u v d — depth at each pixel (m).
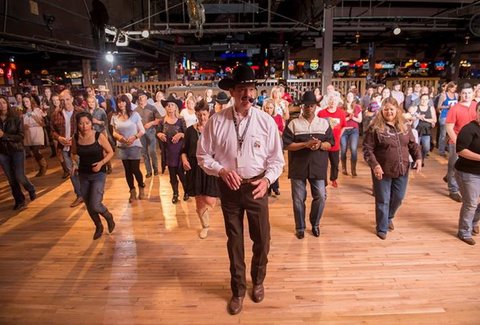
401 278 2.89
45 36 7.65
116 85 12.80
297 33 15.46
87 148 3.45
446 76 20.16
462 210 3.48
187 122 5.38
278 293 2.71
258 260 2.52
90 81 11.75
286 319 2.43
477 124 3.22
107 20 10.45
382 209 3.54
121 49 12.26
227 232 2.43
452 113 4.41
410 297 2.64
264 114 2.25
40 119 6.39
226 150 2.24
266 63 19.69
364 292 2.71
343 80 11.44
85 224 4.19
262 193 2.20
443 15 13.80
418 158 3.47
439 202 4.63
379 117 3.38
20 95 8.66
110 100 8.50
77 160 4.28
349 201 4.76
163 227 4.03
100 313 2.53
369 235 3.70
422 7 13.73
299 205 3.54
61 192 5.48
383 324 2.36
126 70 20.23
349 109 5.79
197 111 3.35
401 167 3.38
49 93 9.18
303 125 3.37
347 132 5.86
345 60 23.16
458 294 2.67
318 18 10.98
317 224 3.67
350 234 3.74
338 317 2.44
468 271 2.98
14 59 12.27
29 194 5.07
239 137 2.20
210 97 7.32
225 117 2.23
